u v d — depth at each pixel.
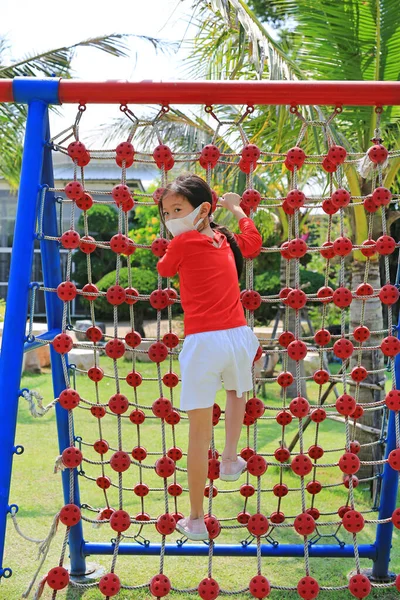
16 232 2.86
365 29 4.92
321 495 5.08
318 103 2.98
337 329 12.81
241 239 2.92
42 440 6.43
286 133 5.25
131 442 6.34
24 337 2.80
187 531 2.66
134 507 4.64
